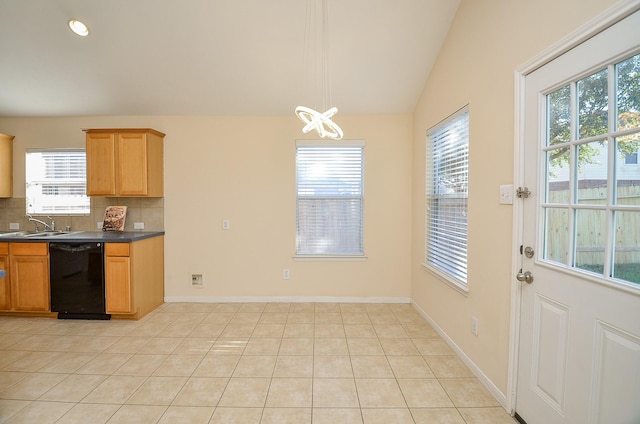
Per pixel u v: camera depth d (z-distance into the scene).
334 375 2.22
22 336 2.85
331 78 3.21
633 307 1.14
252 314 3.41
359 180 3.81
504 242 1.87
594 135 1.31
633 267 1.17
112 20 2.63
